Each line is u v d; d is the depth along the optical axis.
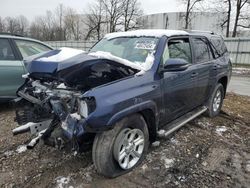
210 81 5.02
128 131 3.12
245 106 6.76
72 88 3.00
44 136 2.98
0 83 5.21
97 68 2.88
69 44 29.66
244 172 3.36
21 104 3.75
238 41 19.22
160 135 3.62
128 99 2.94
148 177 3.15
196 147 4.01
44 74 3.12
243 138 4.49
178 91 3.92
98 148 2.89
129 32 4.28
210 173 3.30
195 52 4.55
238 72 15.45
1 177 3.10
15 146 3.85
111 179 3.08
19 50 5.57
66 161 3.45
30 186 2.93
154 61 3.48
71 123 2.76
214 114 5.50
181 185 3.03
